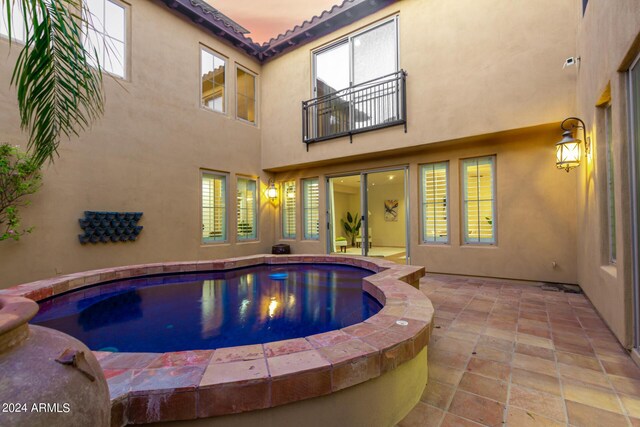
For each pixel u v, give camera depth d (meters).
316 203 8.03
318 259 5.05
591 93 3.46
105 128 5.18
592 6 3.29
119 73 5.41
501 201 5.39
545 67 4.64
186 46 6.48
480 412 1.75
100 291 3.57
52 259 4.54
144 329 2.59
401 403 1.70
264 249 8.25
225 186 7.31
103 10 5.23
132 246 5.50
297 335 2.44
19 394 0.68
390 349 1.54
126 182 5.43
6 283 4.13
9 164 4.10
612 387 2.00
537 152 5.10
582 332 2.93
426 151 6.22
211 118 6.93
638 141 2.34
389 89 6.28
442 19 5.56
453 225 5.87
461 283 5.20
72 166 4.78
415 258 6.29
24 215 4.29
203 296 3.58
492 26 5.08
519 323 3.20
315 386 1.32
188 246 6.39
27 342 0.81
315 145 7.23
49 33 1.49
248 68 7.91
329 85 7.21
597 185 3.34
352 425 1.45
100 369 0.94
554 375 2.15
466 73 5.30
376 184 12.70
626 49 2.26
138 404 1.16
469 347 2.62
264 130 8.17
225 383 1.20
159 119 5.95
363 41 6.71
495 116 5.01
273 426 1.28
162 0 6.00
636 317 2.40
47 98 1.60
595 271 3.53
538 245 5.07
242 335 2.45
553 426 1.63
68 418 0.74
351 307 3.11
